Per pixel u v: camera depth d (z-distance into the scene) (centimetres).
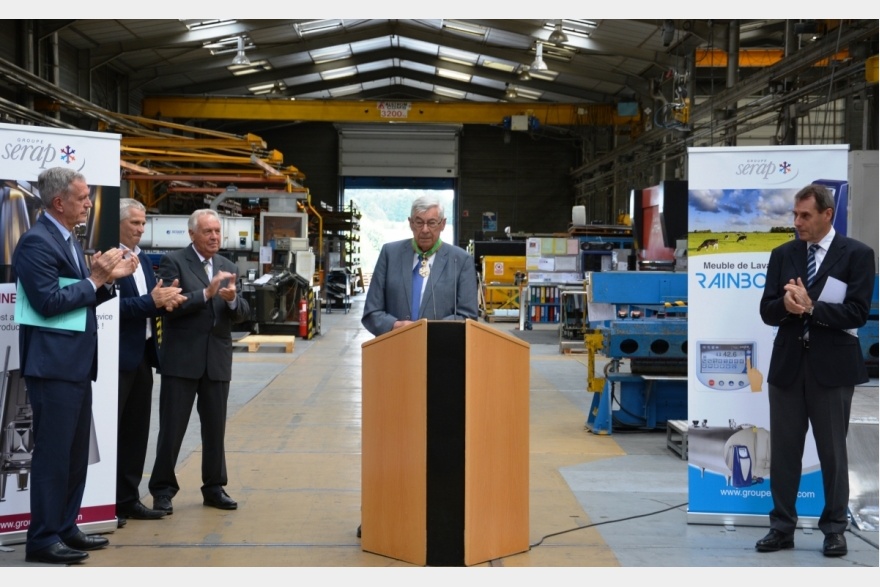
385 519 411
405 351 401
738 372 471
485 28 2312
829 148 464
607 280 764
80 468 417
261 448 665
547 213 3438
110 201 445
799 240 434
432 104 2791
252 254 1681
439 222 441
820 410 420
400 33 2538
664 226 935
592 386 740
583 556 416
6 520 427
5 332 423
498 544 408
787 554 425
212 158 1869
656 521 479
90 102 2062
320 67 2842
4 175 420
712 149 471
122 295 461
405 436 400
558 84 2798
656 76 2353
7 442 426
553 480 576
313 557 411
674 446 658
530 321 1814
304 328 1548
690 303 475
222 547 427
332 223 3045
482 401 397
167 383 480
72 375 396
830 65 1398
